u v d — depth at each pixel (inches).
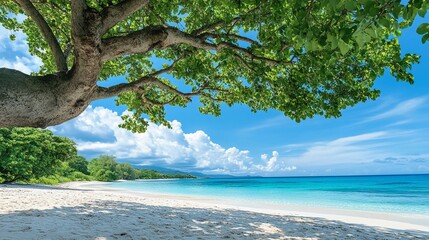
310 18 126.2
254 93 334.6
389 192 1589.6
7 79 133.7
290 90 285.0
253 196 1251.2
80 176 3560.5
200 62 337.4
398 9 92.7
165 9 300.8
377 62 254.2
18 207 448.1
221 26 263.7
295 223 446.0
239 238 309.1
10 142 1227.9
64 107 157.2
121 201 642.8
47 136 1339.8
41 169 1336.1
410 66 241.4
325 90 293.1
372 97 292.5
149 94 418.0
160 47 187.8
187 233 317.1
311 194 1416.1
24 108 139.2
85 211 440.8
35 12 169.6
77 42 143.6
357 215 654.5
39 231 271.1
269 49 242.5
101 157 5039.4
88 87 159.8
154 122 436.8
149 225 348.5
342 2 98.2
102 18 151.3
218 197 1152.2
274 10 205.3
